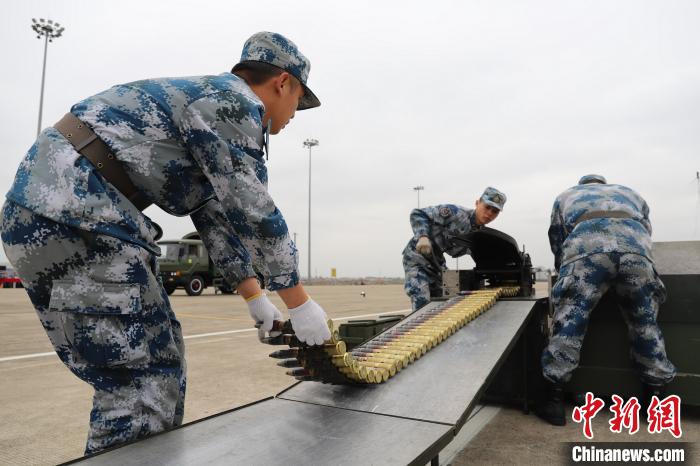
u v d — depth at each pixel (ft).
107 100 4.70
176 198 4.99
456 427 5.05
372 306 43.11
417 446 4.52
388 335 8.45
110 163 4.52
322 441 4.65
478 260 13.11
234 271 5.80
